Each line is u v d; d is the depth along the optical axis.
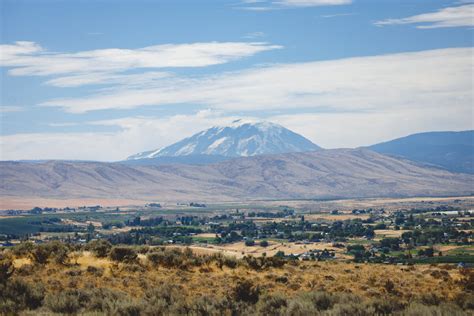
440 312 31.59
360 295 42.16
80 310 33.88
